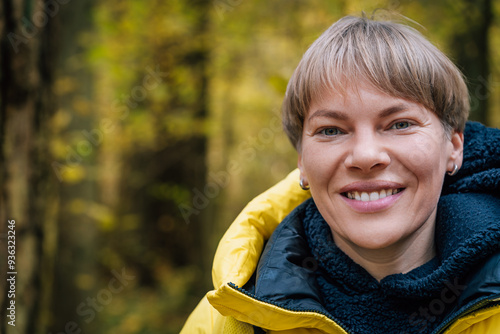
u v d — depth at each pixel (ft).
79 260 15.70
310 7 17.80
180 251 27.66
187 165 23.43
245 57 20.71
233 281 3.58
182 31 18.90
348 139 3.47
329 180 3.55
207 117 20.66
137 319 21.65
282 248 3.84
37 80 7.86
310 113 3.61
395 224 3.42
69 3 14.42
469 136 4.02
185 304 23.26
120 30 17.24
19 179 7.61
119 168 26.40
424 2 12.00
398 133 3.42
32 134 7.80
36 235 7.97
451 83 3.62
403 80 3.40
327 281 3.78
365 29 3.60
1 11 7.30
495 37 13.10
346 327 3.45
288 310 3.40
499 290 3.11
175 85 19.70
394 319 3.54
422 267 3.64
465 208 3.58
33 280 7.88
